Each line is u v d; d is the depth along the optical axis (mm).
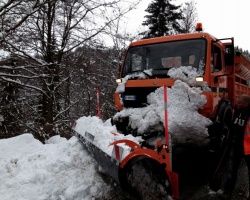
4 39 7844
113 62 17641
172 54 5918
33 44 10844
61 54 12195
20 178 4848
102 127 5387
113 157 3945
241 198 4703
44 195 4465
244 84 8938
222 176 5520
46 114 12117
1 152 6469
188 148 5582
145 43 6391
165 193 4066
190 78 5348
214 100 5684
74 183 4770
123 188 3812
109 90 18141
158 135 5398
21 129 12484
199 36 5738
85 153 5664
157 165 4055
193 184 5184
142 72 5973
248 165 4492
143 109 5742
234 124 4590
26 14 8195
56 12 11883
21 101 13211
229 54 6031
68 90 15344
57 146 6629
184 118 5098
